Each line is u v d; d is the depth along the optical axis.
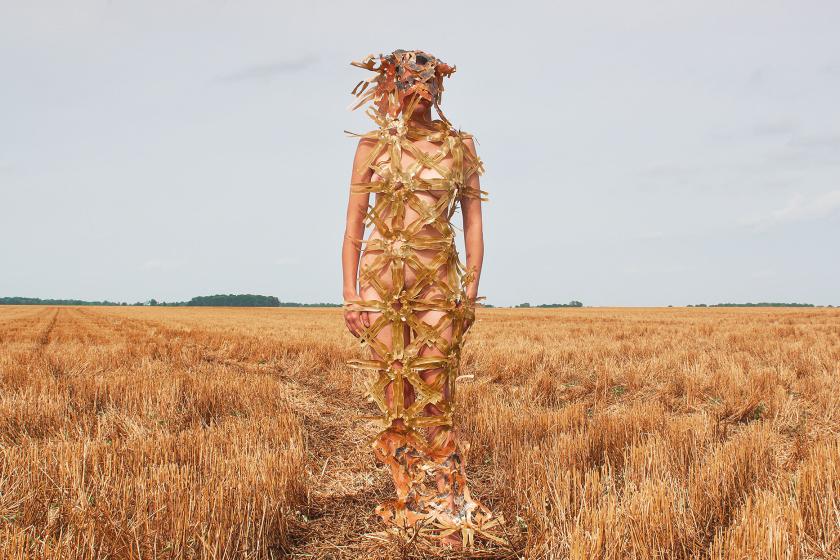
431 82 2.58
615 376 7.74
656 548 2.28
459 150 2.58
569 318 33.62
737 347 11.38
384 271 2.50
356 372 7.94
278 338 14.64
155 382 6.34
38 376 7.35
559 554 2.27
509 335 15.92
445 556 2.40
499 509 2.94
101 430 4.62
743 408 5.42
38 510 2.74
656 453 3.35
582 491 2.65
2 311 60.25
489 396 5.92
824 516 2.52
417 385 2.46
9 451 3.49
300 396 6.47
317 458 3.98
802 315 38.34
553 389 6.83
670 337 14.80
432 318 2.50
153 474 3.00
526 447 3.62
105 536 2.31
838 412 5.30
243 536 2.42
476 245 2.72
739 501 2.79
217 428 4.35
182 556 2.26
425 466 2.51
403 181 2.48
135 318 36.84
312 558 2.48
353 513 2.98
